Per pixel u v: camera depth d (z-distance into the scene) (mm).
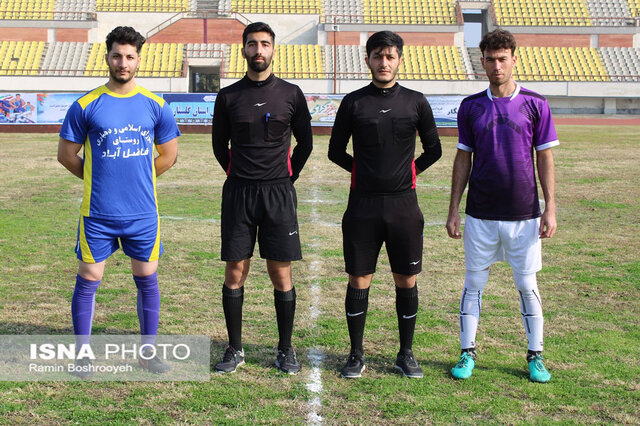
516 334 4754
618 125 31516
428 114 3951
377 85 3877
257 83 3979
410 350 4094
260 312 5215
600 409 3561
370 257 4004
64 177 13461
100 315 5102
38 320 4949
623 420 3432
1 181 12781
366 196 3947
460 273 6477
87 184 3896
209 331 4773
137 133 3889
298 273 6414
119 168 3871
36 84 35125
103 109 3828
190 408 3537
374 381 3922
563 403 3631
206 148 18812
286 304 4094
